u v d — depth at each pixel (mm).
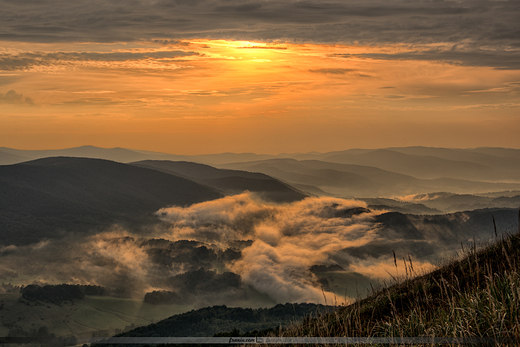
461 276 8680
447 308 7414
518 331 5625
